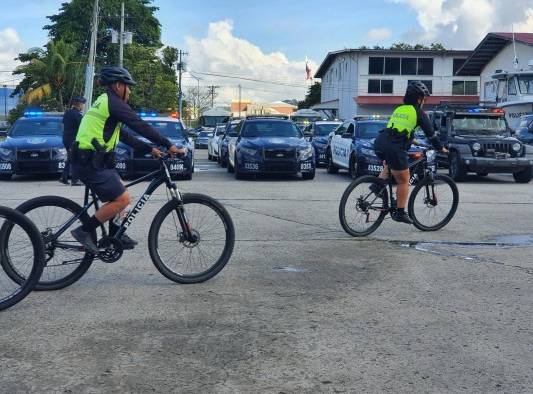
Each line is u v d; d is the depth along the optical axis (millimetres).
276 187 14141
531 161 15805
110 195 5473
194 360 4141
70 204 5539
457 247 7605
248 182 15469
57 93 45781
